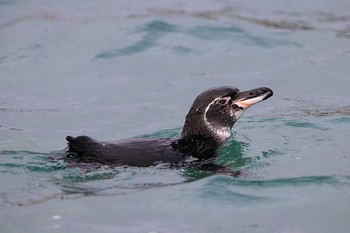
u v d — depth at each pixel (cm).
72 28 4050
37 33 3966
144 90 3397
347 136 2869
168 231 2016
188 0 4647
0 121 3016
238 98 2705
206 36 3991
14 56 3694
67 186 2269
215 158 2619
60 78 3494
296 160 2614
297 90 3434
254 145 2789
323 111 3181
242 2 4659
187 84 3456
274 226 2064
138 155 2450
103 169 2366
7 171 2375
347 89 3447
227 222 2080
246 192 2270
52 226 2006
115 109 3191
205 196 2231
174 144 2591
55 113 3128
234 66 3672
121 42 3878
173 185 2303
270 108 3244
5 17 4222
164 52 3794
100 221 2052
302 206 2181
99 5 4494
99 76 3528
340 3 4678
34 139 2823
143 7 4453
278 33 4066
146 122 3058
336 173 2445
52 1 4553
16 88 3384
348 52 3844
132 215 2098
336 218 2111
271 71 3622
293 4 4644
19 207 2111
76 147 2419
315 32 4119
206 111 2697
